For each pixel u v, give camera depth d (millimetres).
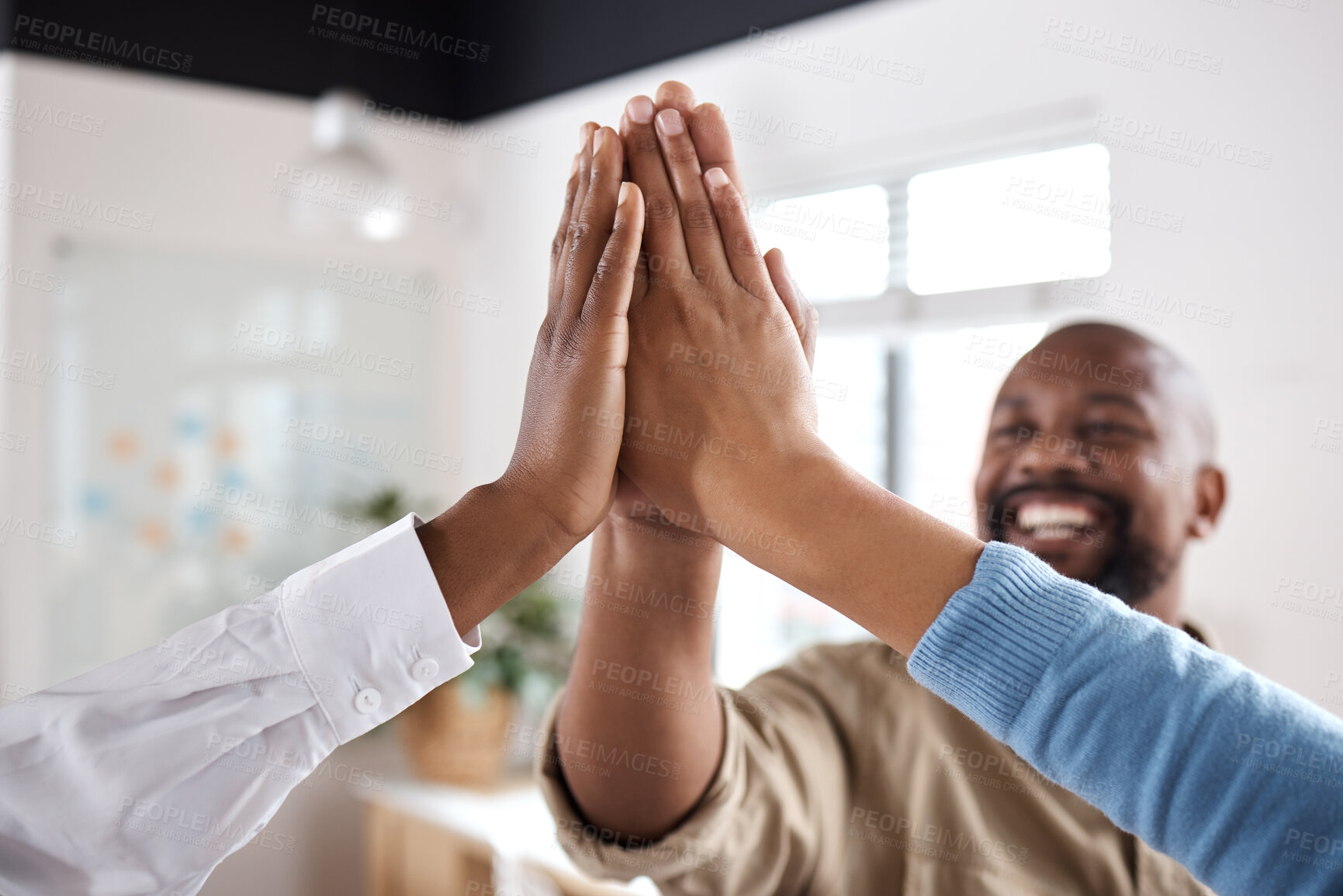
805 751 1022
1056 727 414
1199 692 395
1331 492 1533
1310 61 1556
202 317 2656
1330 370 1536
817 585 534
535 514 600
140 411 2588
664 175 708
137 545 2586
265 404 2746
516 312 2846
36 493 2461
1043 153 1900
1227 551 1633
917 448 2195
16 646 2432
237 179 2682
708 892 870
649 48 2105
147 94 2562
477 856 2252
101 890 512
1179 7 1697
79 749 499
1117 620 429
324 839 2654
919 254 2107
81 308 2508
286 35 2594
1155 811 392
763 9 2131
